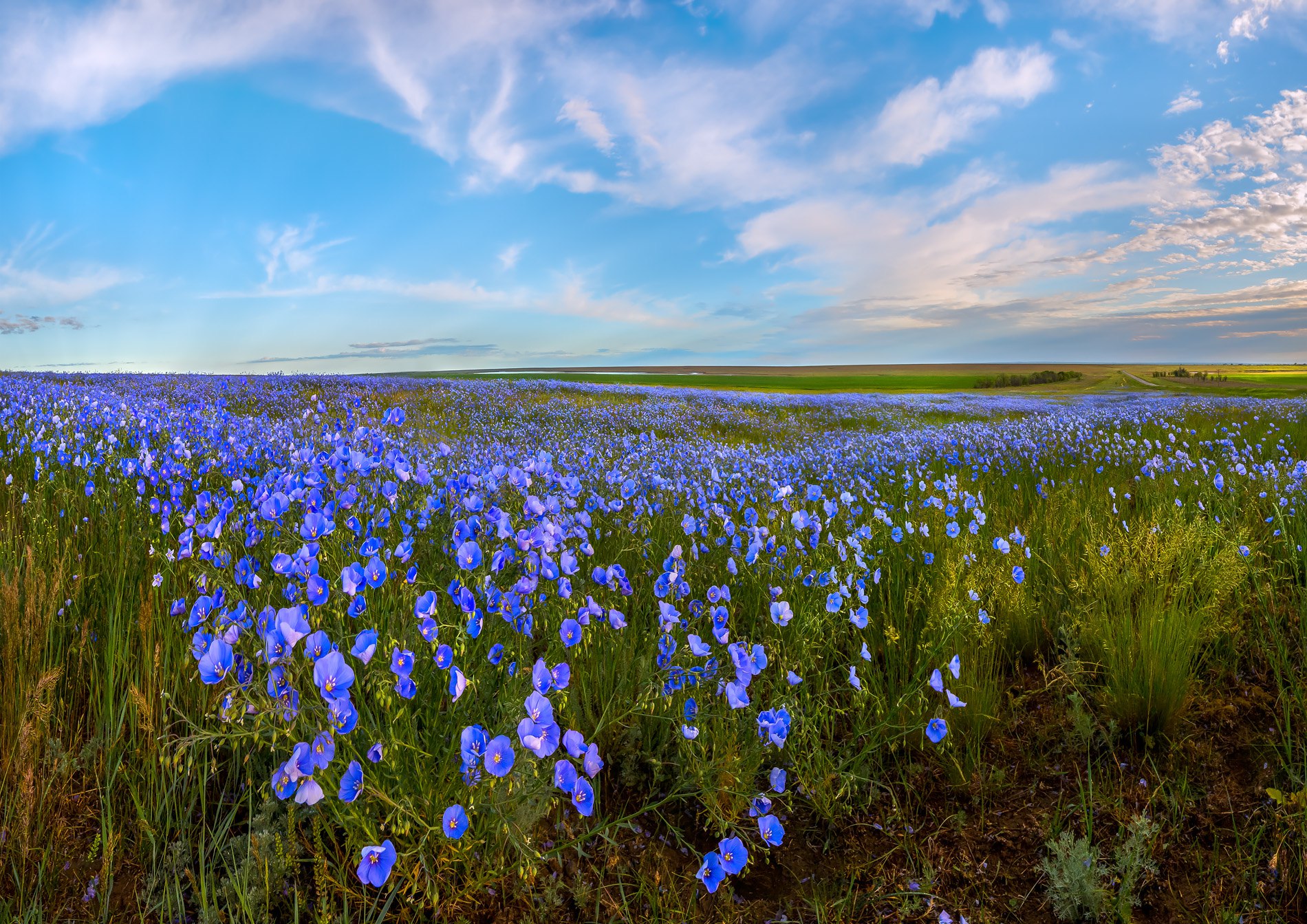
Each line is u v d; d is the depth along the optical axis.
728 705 2.50
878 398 31.70
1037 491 6.60
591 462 8.95
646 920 2.00
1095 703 2.99
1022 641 3.49
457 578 2.73
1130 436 12.11
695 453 9.45
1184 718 2.77
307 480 3.10
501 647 2.36
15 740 2.15
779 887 2.20
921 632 3.22
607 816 2.44
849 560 3.66
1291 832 2.15
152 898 1.86
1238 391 38.62
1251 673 3.10
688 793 2.38
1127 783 2.53
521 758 1.99
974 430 13.27
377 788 1.86
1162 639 2.90
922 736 2.78
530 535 2.70
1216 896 2.01
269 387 20.05
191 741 1.88
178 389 17.55
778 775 2.26
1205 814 2.34
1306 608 3.15
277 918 1.86
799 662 2.95
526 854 1.89
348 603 2.40
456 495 3.62
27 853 1.87
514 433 15.28
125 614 2.92
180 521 3.96
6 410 7.45
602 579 2.85
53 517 3.99
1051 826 2.35
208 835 2.06
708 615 3.10
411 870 1.94
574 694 2.67
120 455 5.33
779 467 7.92
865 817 2.48
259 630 2.12
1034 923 2.02
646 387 31.05
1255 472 5.82
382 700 1.92
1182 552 3.74
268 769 2.27
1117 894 2.02
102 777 2.21
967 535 4.32
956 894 2.14
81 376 20.09
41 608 2.57
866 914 2.08
